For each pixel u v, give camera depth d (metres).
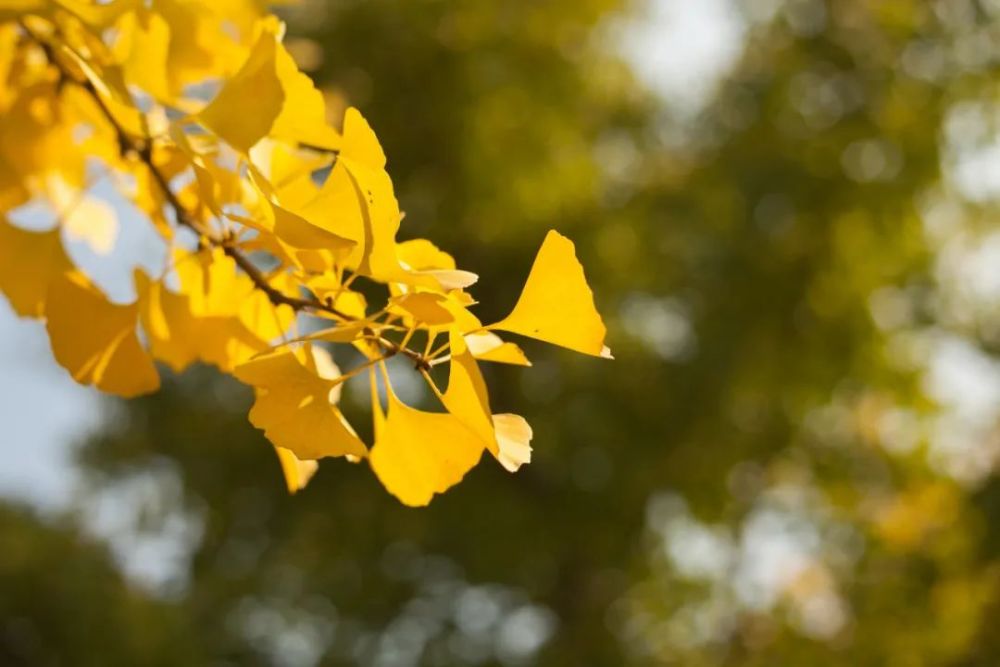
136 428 10.16
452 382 0.65
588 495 8.62
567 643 8.95
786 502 9.59
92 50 0.90
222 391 10.05
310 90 0.75
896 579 8.19
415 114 8.85
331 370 0.82
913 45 9.05
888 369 8.80
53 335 0.87
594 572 9.17
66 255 1.01
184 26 0.92
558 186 8.95
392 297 0.69
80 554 11.22
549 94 9.25
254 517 9.49
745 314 8.64
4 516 11.36
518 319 0.68
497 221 8.82
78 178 1.06
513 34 9.36
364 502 8.95
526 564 8.91
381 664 9.23
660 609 9.15
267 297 0.87
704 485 8.88
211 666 9.83
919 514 8.80
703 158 9.55
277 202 0.67
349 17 8.84
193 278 0.88
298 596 9.38
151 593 11.05
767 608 9.13
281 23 0.94
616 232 9.09
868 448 9.27
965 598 8.08
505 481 8.83
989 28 8.88
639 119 10.40
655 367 8.80
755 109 9.12
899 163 8.77
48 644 10.73
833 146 8.73
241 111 0.73
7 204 1.04
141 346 0.88
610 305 9.06
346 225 0.68
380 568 9.15
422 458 0.75
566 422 8.52
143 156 0.90
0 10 0.86
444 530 8.70
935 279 8.98
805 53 9.16
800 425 8.95
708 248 8.67
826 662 8.55
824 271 8.71
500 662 9.01
